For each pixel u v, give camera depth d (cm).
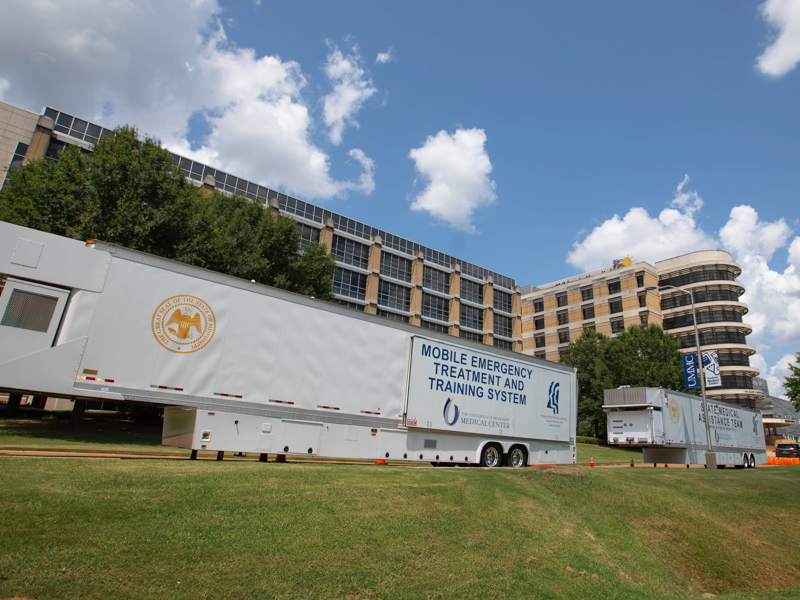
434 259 6438
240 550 496
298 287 2861
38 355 788
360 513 663
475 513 747
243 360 987
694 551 850
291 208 5175
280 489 706
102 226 1941
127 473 687
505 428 1481
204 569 448
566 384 1762
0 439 1261
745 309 6962
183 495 615
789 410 10119
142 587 403
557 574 602
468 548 618
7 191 2177
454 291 6397
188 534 509
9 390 796
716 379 2369
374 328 1220
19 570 393
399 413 1234
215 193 3016
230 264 2423
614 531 832
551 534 734
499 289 7062
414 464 1539
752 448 2927
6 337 771
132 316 877
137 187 2080
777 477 1708
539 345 8244
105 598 379
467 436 1384
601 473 1262
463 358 1407
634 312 6994
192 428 915
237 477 746
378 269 5644
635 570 702
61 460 753
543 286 8800
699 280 7088
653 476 1366
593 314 7512
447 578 527
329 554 525
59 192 1984
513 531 706
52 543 443
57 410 2761
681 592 687
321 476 839
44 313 806
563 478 1088
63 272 827
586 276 8162
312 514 627
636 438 2150
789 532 1055
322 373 1098
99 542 461
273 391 1017
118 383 848
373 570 510
